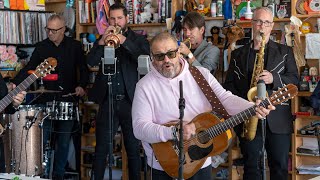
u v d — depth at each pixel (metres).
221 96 3.17
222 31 4.84
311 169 4.65
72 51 5.34
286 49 4.03
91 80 5.62
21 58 5.75
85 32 5.81
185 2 5.21
